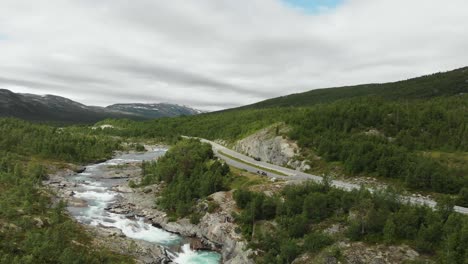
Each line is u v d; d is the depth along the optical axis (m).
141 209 100.69
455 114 136.25
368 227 66.25
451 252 55.00
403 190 84.00
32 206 82.94
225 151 166.38
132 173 147.25
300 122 145.25
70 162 159.25
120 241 74.75
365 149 108.56
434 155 109.44
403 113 137.38
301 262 63.56
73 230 75.44
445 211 65.00
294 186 85.12
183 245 80.50
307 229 71.69
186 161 117.31
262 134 153.75
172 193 100.44
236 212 83.81
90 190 118.62
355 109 143.75
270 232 73.62
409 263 57.81
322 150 120.69
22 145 161.62
